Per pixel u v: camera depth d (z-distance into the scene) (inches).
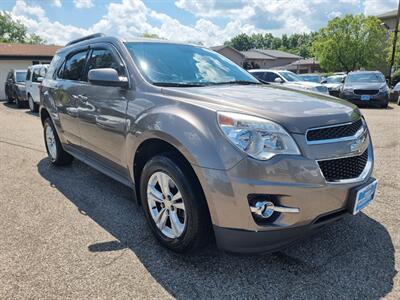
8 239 112.6
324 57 1373.0
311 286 88.0
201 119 89.5
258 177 81.5
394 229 116.9
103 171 140.4
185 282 90.0
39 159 215.8
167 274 93.4
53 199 147.5
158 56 129.3
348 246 106.6
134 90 114.4
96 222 125.0
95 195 152.0
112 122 122.6
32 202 144.2
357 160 95.7
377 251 103.7
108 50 135.8
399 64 1125.1
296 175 82.5
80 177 177.6
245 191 82.2
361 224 120.7
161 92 106.7
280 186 82.0
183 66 129.8
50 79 186.7
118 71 125.8
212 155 84.5
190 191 91.0
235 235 86.2
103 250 105.4
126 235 115.0
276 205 84.4
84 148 153.9
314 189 84.0
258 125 83.1
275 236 85.7
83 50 157.2
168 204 101.2
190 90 106.3
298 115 87.1
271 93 109.4
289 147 83.0
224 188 83.4
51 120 187.5
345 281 89.7
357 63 1336.1
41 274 93.3
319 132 87.1
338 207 89.6
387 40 1268.5
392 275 91.8
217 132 85.6
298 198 83.4
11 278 91.5
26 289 87.0
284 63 2471.7
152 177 104.9
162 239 104.3
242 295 85.0
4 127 346.6
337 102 105.4
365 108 532.1
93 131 138.6
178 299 83.6
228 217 85.0
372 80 555.5
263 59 2325.3
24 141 273.6
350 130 94.0
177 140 91.0
